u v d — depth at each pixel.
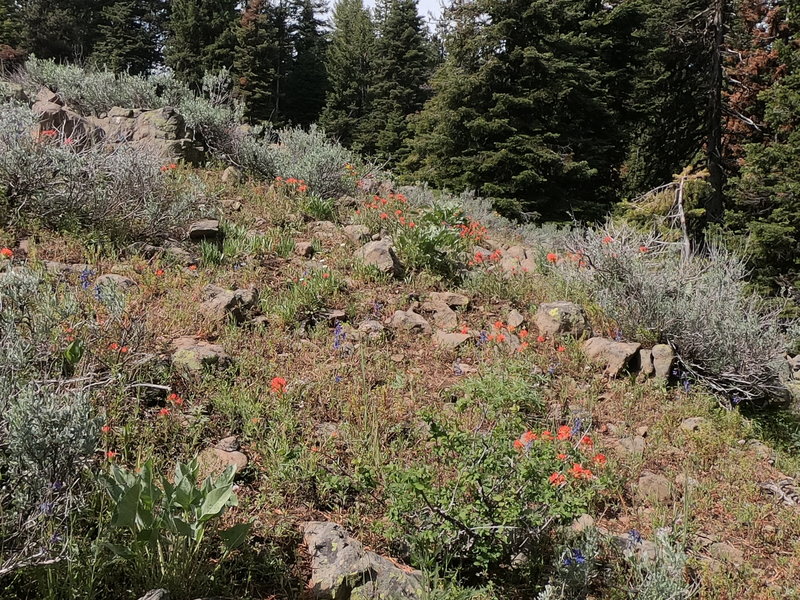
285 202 8.31
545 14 16.78
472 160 17.31
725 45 19.03
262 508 3.22
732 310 6.08
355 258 6.75
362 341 5.30
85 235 5.66
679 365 6.13
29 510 2.45
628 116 21.45
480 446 3.30
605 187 20.27
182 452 3.46
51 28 37.41
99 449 3.13
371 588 2.71
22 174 5.57
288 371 4.58
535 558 3.18
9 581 2.39
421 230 7.12
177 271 5.57
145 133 9.04
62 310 3.86
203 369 4.16
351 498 3.49
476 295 6.84
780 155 12.70
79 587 2.33
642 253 6.98
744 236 13.23
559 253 9.20
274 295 5.66
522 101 16.66
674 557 3.09
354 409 4.21
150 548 2.57
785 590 3.44
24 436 2.44
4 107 6.43
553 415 4.81
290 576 2.83
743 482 4.50
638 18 19.83
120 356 3.85
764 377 5.94
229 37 37.91
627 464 4.40
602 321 6.61
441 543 2.97
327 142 10.75
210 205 7.28
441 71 19.00
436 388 4.84
